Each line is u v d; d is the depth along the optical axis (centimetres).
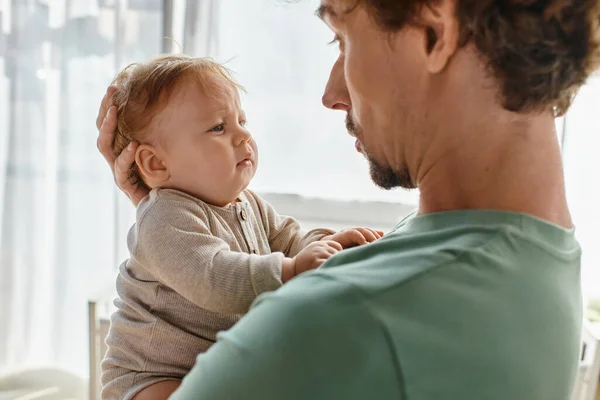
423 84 66
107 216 201
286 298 57
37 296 208
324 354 53
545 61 60
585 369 144
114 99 114
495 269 60
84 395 203
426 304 56
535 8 60
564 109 68
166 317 104
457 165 66
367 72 68
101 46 191
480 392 56
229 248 101
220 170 107
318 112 193
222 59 191
